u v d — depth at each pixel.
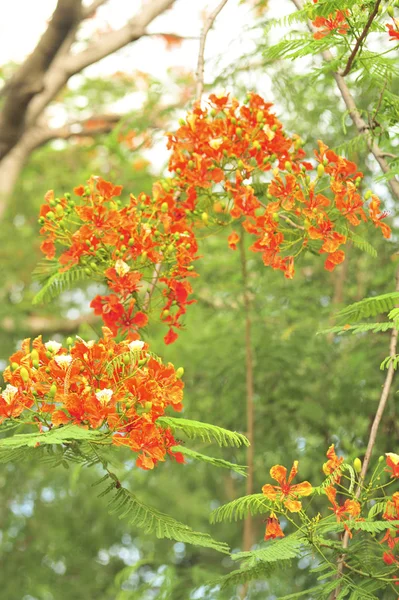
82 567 10.63
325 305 6.68
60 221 3.84
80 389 2.92
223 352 6.51
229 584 3.19
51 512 10.56
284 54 3.89
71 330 10.74
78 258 3.83
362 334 6.29
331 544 3.09
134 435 2.89
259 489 6.61
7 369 3.00
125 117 6.74
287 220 3.82
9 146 9.01
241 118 4.14
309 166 3.97
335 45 3.83
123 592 5.96
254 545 6.88
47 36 8.21
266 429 6.36
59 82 9.15
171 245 3.86
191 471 7.72
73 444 2.90
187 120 4.10
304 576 5.71
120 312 3.83
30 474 9.97
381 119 4.22
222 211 4.18
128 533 10.79
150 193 8.49
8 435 3.17
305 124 6.30
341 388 5.99
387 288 6.05
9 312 9.48
